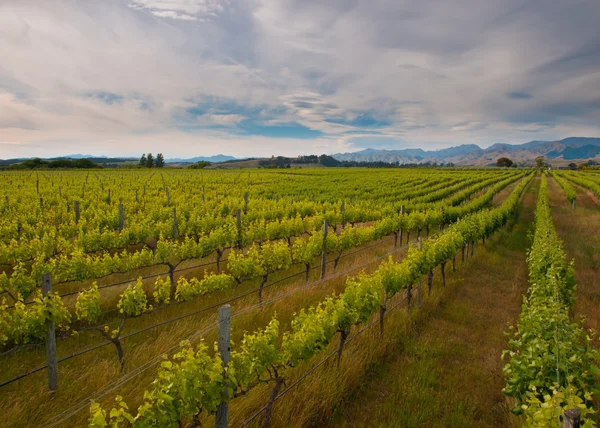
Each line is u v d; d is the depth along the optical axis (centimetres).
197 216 1727
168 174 5906
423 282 1069
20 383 565
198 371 379
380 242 1672
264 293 965
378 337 727
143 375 582
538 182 6394
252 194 3200
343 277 1060
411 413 533
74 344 696
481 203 2702
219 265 1238
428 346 724
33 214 1623
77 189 2870
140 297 709
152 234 1370
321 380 558
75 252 943
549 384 413
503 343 752
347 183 4738
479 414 543
